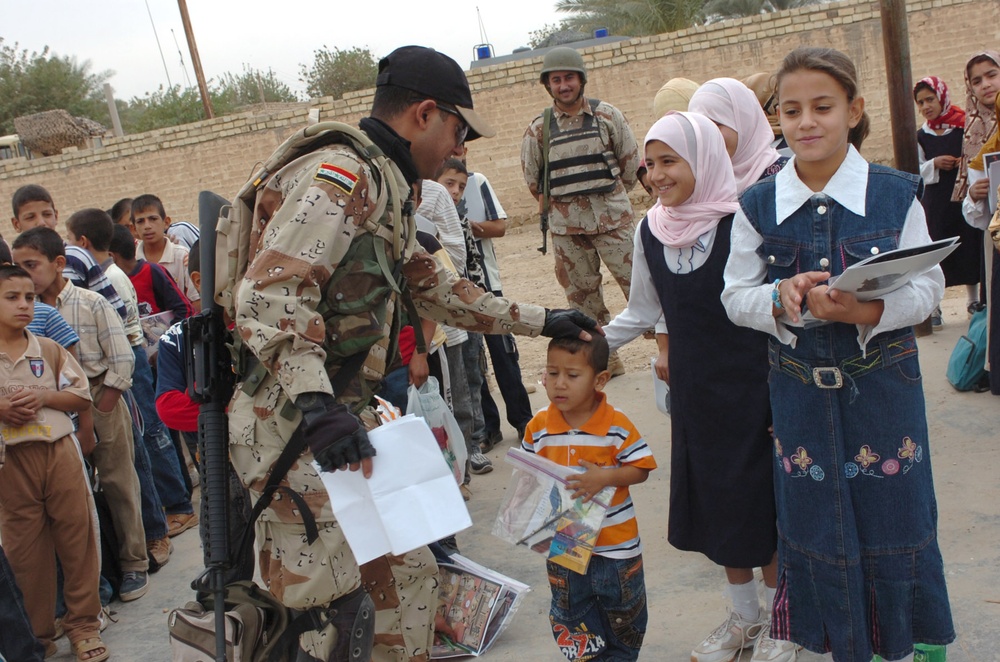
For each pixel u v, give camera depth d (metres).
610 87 17.58
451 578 3.60
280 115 18.11
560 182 6.43
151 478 4.87
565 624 3.01
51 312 4.37
